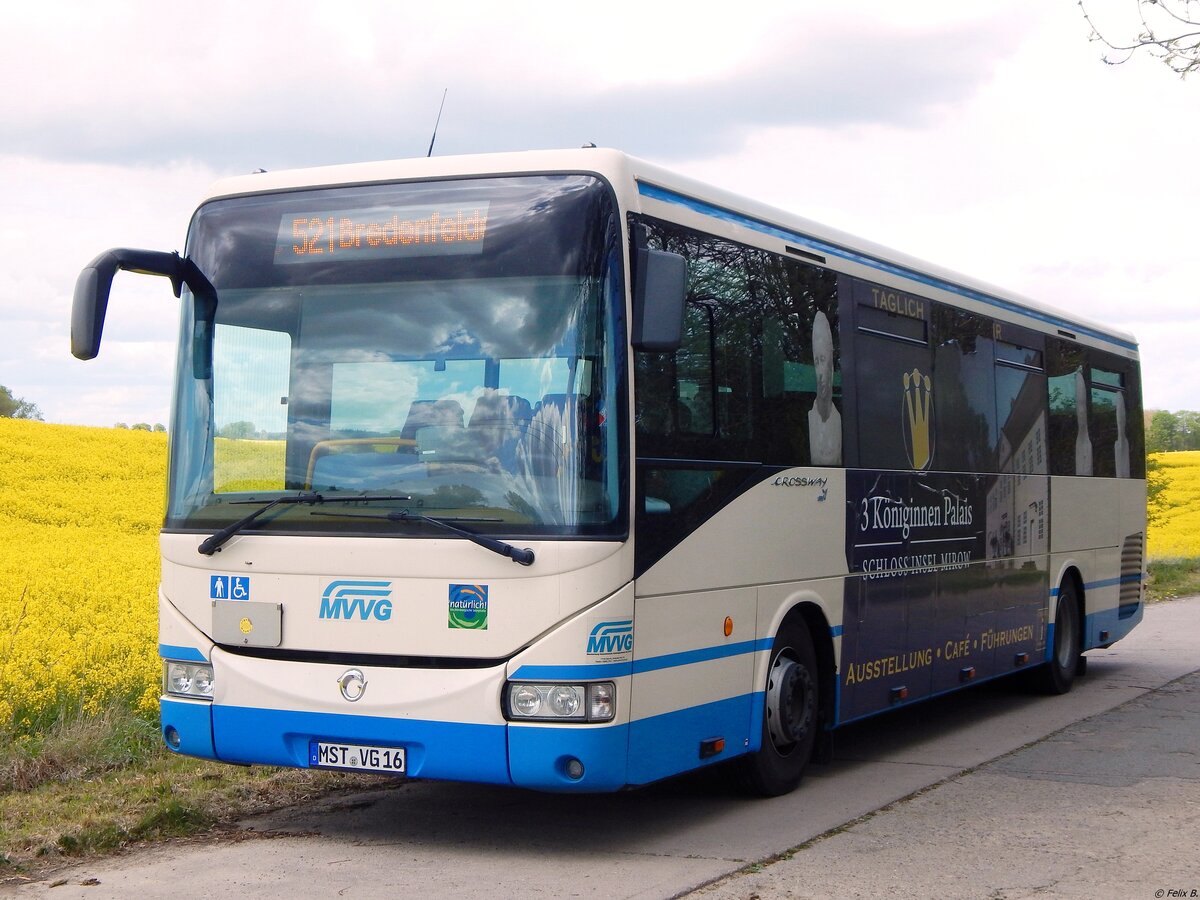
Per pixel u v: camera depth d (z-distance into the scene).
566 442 6.06
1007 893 5.64
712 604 6.87
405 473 6.28
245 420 6.65
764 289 7.61
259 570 6.48
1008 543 10.98
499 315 6.27
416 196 6.53
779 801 7.65
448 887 5.82
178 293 6.93
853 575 8.42
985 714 11.13
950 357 10.06
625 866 6.18
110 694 9.66
